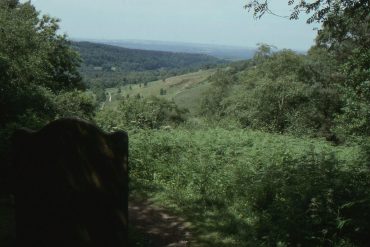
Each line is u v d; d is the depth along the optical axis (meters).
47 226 5.16
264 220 6.96
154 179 10.34
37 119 9.70
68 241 5.12
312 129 37.09
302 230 6.11
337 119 20.11
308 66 41.97
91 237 5.10
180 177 9.88
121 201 5.14
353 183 6.93
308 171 7.67
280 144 13.54
